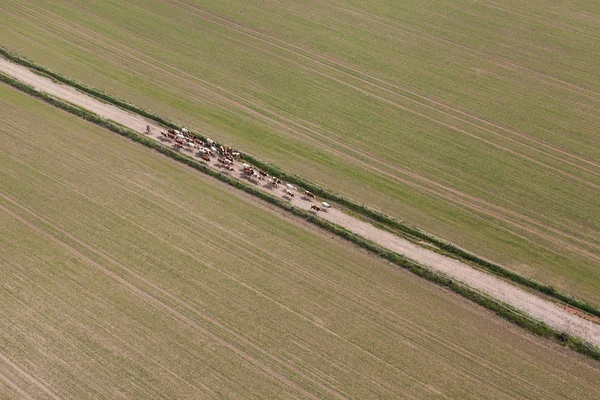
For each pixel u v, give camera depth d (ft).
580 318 150.41
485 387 134.41
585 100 238.89
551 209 186.50
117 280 151.74
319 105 224.53
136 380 130.00
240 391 129.39
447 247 168.14
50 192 176.35
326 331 143.43
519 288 157.89
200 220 171.01
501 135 216.95
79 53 242.99
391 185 190.19
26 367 131.23
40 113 208.33
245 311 146.51
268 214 175.52
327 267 160.04
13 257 155.84
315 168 193.57
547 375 137.69
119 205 173.78
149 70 236.43
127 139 199.72
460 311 151.23
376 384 133.08
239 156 193.98
